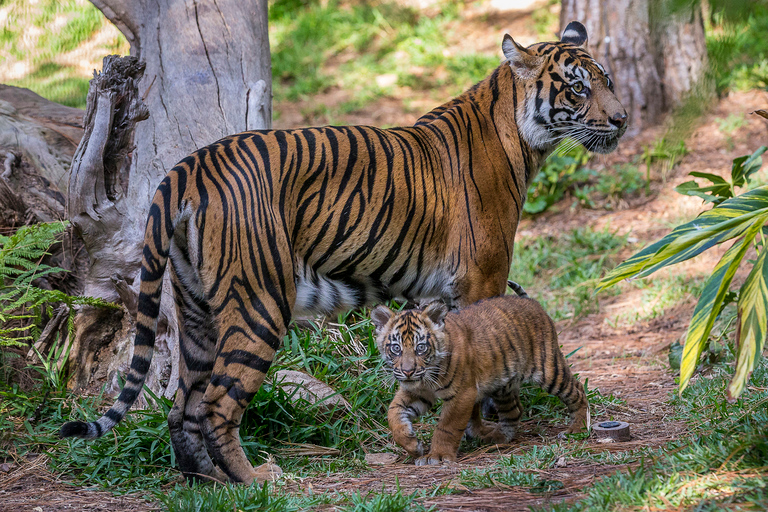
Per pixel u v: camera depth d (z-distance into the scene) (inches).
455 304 376.2
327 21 1314.0
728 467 252.4
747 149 792.3
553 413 407.5
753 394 358.6
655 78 845.8
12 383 406.3
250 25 522.0
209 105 478.0
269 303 311.3
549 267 714.8
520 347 358.0
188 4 509.4
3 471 328.2
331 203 331.9
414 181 352.2
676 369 477.7
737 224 257.6
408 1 1346.0
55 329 433.1
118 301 432.1
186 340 323.9
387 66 1159.6
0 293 399.2
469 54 1126.4
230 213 305.7
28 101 608.1
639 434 354.3
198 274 310.3
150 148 464.1
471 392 335.3
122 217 420.5
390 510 248.8
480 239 370.9
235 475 305.0
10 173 493.4
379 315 341.4
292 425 366.6
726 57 217.2
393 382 399.2
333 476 316.5
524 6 1259.8
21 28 1145.4
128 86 390.9
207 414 304.5
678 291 614.9
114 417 280.1
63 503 288.4
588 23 864.3
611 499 233.6
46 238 388.5
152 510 275.4
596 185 812.6
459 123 380.8
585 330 601.3
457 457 346.3
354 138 342.0
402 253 353.7
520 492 269.4
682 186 453.1
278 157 320.8
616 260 688.4
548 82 385.7
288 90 1134.4
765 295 244.2
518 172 390.6
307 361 403.9
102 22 1164.5
